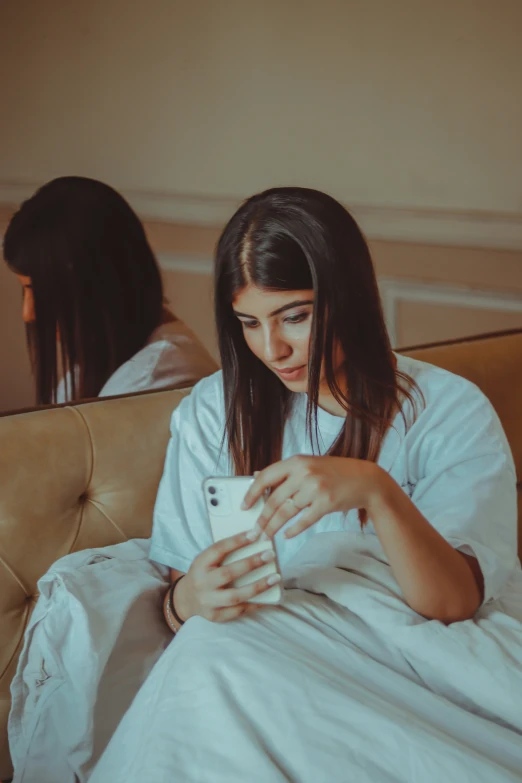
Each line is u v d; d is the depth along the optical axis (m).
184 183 3.55
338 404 1.25
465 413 1.23
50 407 1.32
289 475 0.99
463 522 1.13
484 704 0.97
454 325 2.91
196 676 0.92
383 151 2.98
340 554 1.12
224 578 1.01
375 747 0.86
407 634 1.00
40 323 1.74
